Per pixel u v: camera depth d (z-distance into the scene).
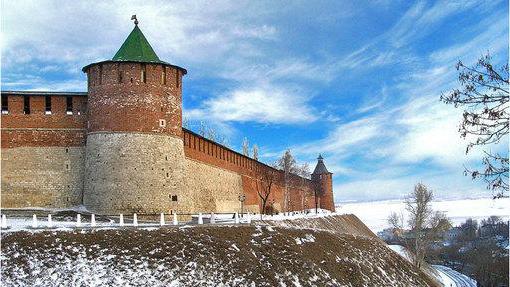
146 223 49.62
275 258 41.44
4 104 55.72
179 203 56.22
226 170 78.38
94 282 33.16
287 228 48.94
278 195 102.19
